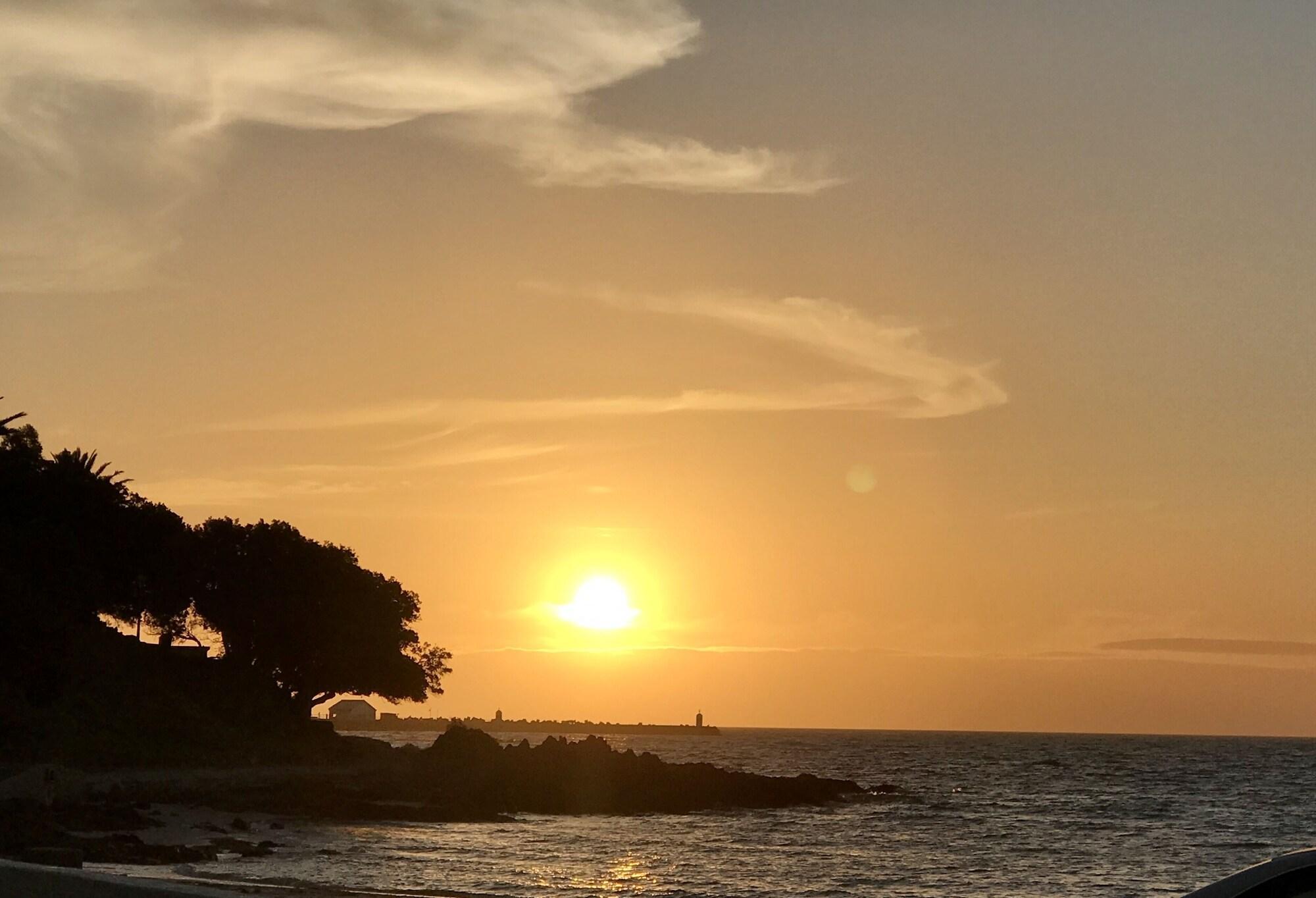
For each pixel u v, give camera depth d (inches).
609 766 3804.1
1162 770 7116.1
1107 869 2160.4
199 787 2657.5
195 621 3934.5
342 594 3917.3
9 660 2800.2
